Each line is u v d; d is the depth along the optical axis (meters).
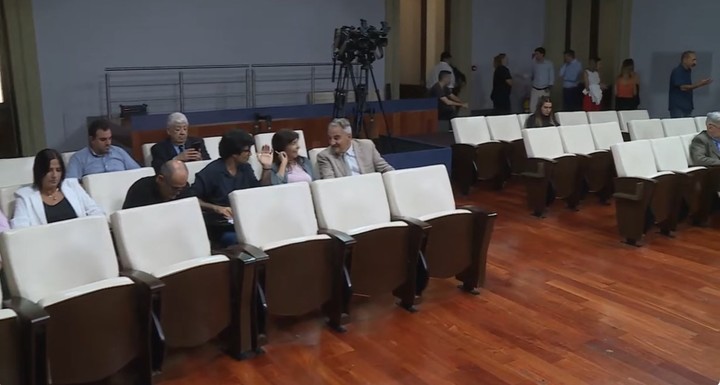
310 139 7.99
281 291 3.67
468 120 7.39
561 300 4.39
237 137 4.39
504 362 3.54
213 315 3.44
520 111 12.77
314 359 3.57
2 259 3.06
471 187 7.64
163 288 3.19
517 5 12.45
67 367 2.95
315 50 10.14
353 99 9.93
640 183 5.45
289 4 9.80
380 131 8.45
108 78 8.59
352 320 4.06
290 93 10.06
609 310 4.23
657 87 11.30
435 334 3.87
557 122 7.99
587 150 7.00
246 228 3.78
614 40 11.84
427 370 3.45
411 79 13.48
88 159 5.06
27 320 2.76
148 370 3.22
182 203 3.67
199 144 5.54
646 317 4.12
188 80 9.23
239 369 3.46
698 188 6.02
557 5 12.59
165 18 8.92
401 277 4.12
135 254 3.43
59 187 3.95
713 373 3.44
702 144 6.30
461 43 11.83
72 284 3.22
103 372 3.07
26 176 4.88
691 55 9.20
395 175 4.43
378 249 3.95
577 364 3.53
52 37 8.23
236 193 3.78
